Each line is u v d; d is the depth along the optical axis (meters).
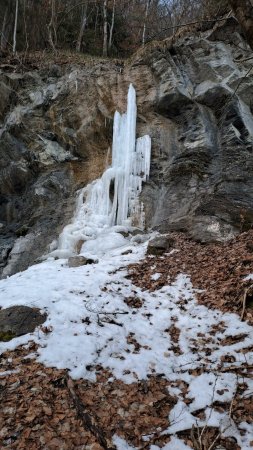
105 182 11.98
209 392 4.45
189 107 12.66
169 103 12.74
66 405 4.20
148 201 11.81
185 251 9.02
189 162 11.58
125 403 4.32
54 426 3.91
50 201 13.88
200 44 13.18
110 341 5.52
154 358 5.20
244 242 8.61
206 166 11.45
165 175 12.11
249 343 5.23
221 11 12.84
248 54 12.79
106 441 3.72
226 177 10.68
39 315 6.00
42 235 13.02
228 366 4.84
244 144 11.38
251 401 4.21
